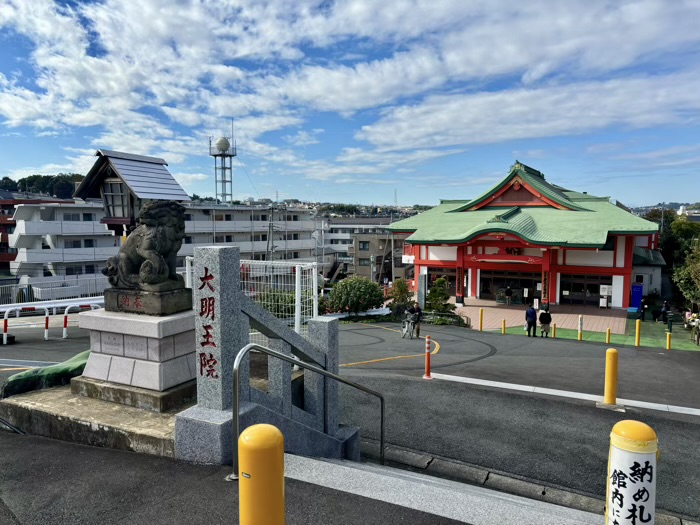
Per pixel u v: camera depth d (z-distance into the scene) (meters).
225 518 3.37
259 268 8.49
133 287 5.62
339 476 3.93
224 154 59.50
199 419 4.12
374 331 20.47
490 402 8.88
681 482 5.97
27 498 3.68
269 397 4.80
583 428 7.66
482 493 4.30
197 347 4.35
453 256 33.47
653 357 14.67
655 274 32.47
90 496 3.69
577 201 34.97
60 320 20.33
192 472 3.99
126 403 5.22
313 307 8.03
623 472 2.87
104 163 6.95
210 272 4.21
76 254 41.66
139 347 5.32
